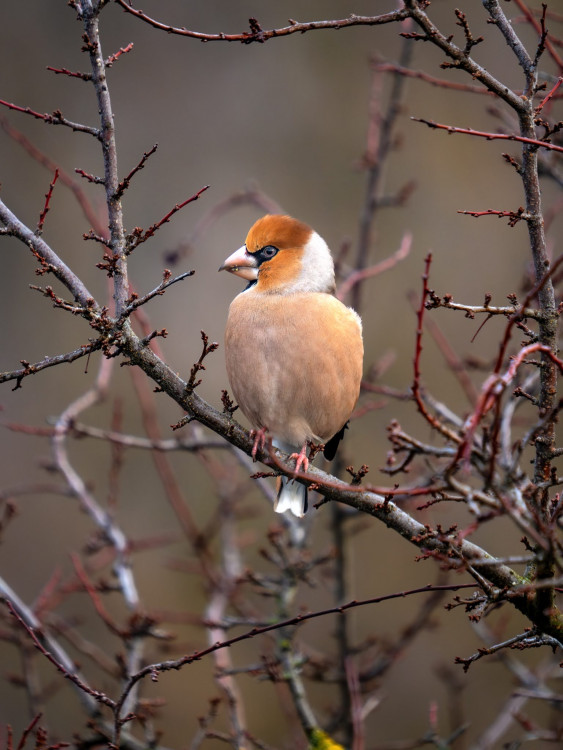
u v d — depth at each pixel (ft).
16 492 29.71
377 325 48.75
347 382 25.84
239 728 25.41
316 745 25.88
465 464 14.14
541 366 18.01
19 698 41.81
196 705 43.42
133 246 19.48
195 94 55.57
